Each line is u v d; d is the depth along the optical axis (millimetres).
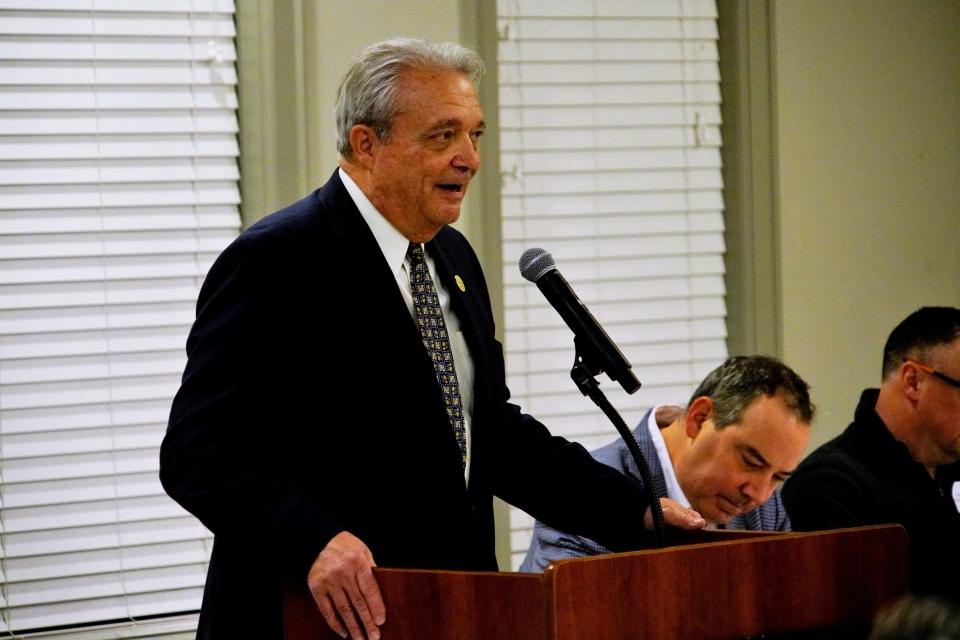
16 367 10984
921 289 13523
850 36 13234
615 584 5234
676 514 6684
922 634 2945
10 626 10898
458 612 5406
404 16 11539
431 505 6609
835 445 10062
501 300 12281
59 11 11047
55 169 11086
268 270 6586
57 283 11102
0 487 10922
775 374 8492
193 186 11445
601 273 13016
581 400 12891
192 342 6598
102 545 11102
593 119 12930
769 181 13078
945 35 13539
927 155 13508
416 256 7035
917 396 9984
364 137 6824
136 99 11227
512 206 12734
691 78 13195
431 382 6695
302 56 11156
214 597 6660
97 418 11148
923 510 9695
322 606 5723
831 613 5734
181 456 6219
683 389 13266
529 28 12703
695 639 5410
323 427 6566
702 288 13320
